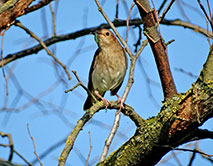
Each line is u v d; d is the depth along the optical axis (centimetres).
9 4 840
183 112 638
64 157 683
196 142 845
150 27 686
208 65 617
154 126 672
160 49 686
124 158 706
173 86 690
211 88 612
